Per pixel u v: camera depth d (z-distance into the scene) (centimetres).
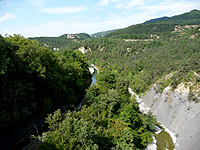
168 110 4200
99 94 3969
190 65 4428
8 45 2148
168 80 4803
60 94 3080
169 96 4384
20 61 2152
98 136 2122
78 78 4216
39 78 2566
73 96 3741
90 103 3497
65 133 1650
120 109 3525
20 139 2055
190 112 3497
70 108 3388
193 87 3794
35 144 2048
